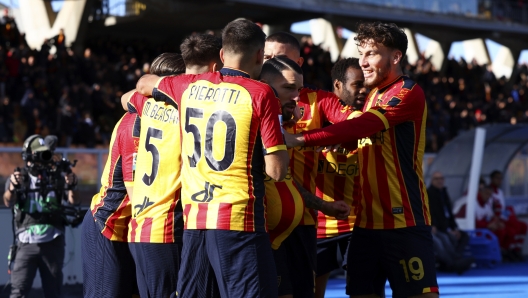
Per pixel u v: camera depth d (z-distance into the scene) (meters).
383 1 29.42
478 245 14.78
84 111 18.91
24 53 20.31
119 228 5.32
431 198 13.78
